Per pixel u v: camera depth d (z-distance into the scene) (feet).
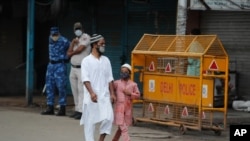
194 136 89.81
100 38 72.95
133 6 135.03
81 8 143.43
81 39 103.14
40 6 133.59
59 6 130.93
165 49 93.66
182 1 94.94
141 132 91.56
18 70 153.79
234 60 118.93
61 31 148.97
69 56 104.47
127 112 76.84
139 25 134.21
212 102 88.12
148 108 98.32
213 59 87.61
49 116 108.17
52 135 87.35
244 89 117.50
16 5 141.79
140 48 97.55
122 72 76.84
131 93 76.38
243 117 103.71
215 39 87.51
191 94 89.76
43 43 155.84
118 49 138.41
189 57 88.74
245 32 116.88
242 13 116.98
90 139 73.10
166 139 86.43
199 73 88.63
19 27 153.79
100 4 141.49
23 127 94.73
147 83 98.07
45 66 155.63
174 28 127.03
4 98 141.79
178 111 92.58
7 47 152.66
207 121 93.81
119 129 77.46
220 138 88.48
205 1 93.56
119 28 138.21
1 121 101.09
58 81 108.27
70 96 145.38
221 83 110.32
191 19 122.72
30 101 125.18
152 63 97.04
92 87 72.54
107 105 73.20
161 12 129.39
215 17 121.29
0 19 150.51
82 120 74.08
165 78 94.48
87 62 72.49
